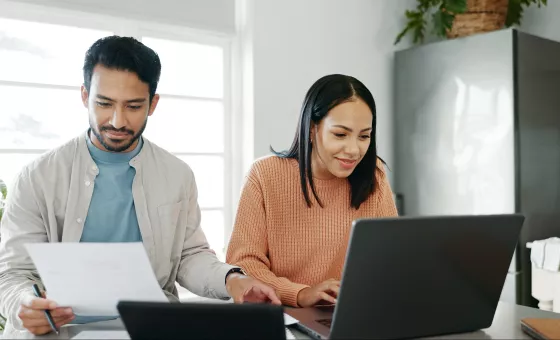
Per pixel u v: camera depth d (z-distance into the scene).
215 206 2.80
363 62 3.14
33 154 2.33
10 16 2.25
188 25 2.63
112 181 1.32
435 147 3.01
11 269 1.19
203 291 1.32
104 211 1.31
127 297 0.95
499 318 1.15
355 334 0.93
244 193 1.47
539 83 2.75
